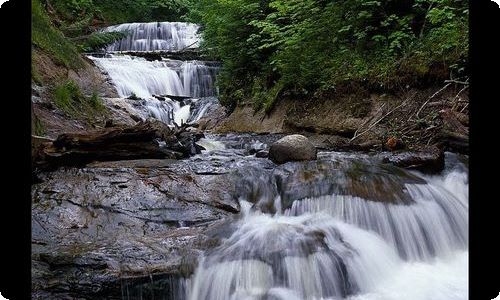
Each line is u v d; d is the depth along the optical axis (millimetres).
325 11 9570
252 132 10203
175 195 5062
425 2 8531
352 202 4758
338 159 6027
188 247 4156
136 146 6016
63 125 7355
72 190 4973
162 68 13961
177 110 12344
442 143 6348
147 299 3742
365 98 8219
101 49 17219
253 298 3820
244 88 12016
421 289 4070
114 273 3695
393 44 8133
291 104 9820
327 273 4020
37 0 10680
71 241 4250
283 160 6059
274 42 10359
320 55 9477
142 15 22047
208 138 9039
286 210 4895
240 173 5543
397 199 4879
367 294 4035
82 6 18453
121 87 12039
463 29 7348
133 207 4820
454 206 5031
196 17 18422
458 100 6766
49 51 9531
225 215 4879
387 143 6719
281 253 4027
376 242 4480
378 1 8586
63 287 3586
